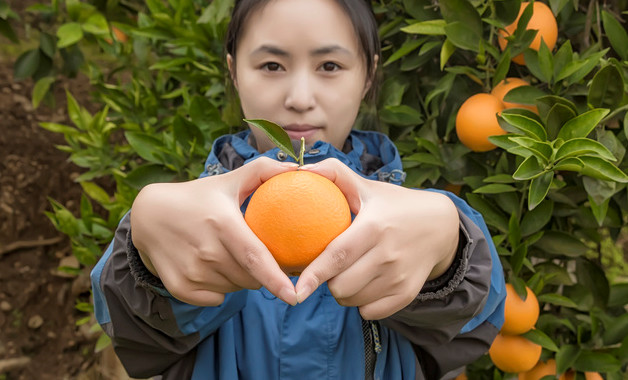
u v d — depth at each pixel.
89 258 2.66
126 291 1.03
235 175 0.92
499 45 1.88
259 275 0.81
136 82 2.64
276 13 1.29
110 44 2.79
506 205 1.86
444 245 0.93
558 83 1.75
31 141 3.84
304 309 1.23
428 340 1.16
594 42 2.01
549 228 2.01
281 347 1.21
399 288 0.89
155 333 1.09
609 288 2.00
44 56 3.08
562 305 1.92
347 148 1.60
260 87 1.34
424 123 2.04
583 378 1.96
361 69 1.42
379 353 1.22
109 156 2.68
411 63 1.99
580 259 2.03
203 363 1.21
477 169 1.96
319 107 1.33
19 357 3.40
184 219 0.87
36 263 3.63
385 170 1.43
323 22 1.29
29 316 3.52
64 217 2.61
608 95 1.61
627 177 1.31
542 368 1.99
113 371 3.26
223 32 2.32
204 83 2.49
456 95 1.98
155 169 2.22
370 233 0.84
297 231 0.85
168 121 2.62
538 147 1.37
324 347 1.21
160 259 0.89
